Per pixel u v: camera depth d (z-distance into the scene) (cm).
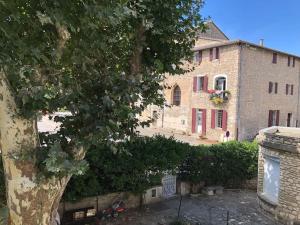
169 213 1097
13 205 518
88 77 591
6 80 472
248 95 2531
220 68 2580
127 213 1084
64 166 444
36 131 518
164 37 827
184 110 2958
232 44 2472
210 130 2669
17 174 502
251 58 2533
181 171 1304
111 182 1061
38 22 455
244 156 1409
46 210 536
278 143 1057
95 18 466
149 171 1139
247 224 1033
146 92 720
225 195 1338
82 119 536
